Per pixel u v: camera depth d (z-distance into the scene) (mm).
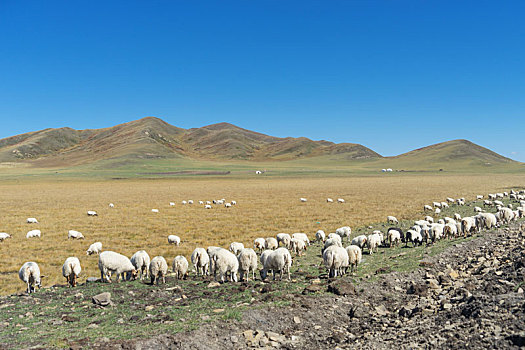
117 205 51656
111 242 27000
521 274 11141
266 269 15359
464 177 125562
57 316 10625
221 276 14656
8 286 16250
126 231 31500
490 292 10461
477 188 71812
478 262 14688
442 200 50969
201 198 61969
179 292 13133
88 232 31203
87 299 12477
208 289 13477
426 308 10625
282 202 53656
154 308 11219
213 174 148250
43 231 31438
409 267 15328
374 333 9266
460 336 7930
